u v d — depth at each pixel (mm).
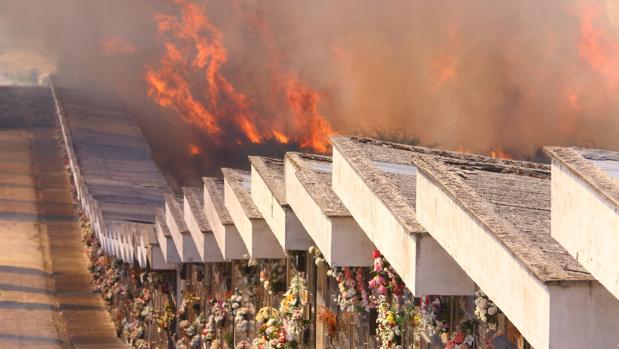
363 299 25984
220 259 39031
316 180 26250
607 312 13922
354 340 28125
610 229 12445
